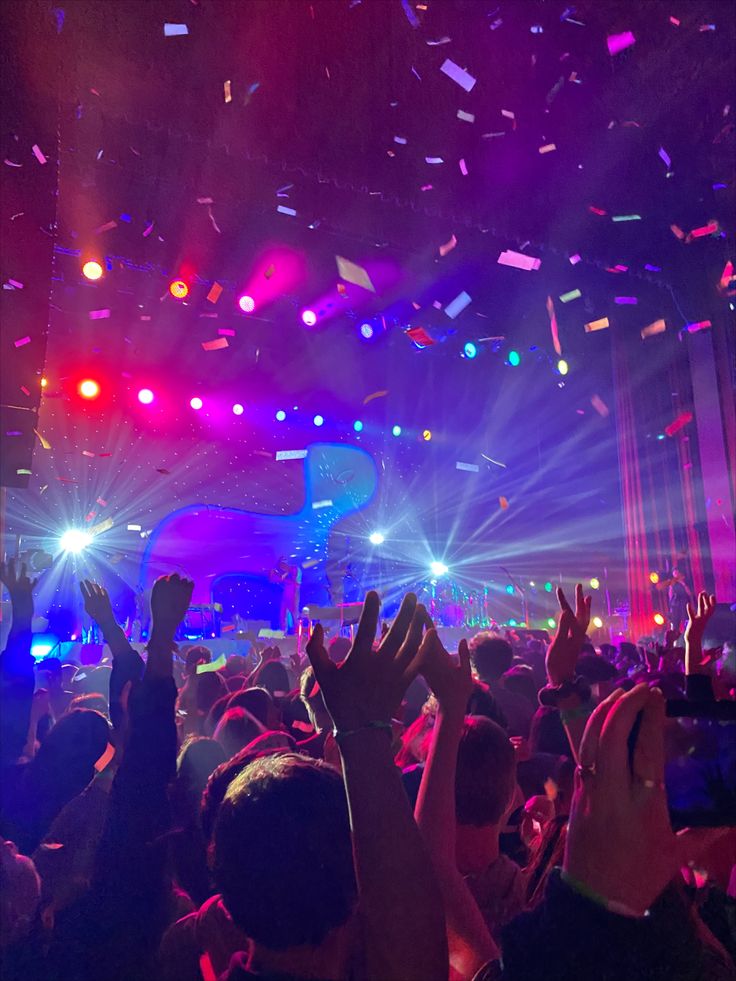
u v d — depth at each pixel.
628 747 0.85
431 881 0.95
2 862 1.52
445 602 13.91
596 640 10.12
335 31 5.36
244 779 1.12
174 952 1.49
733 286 7.20
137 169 6.03
